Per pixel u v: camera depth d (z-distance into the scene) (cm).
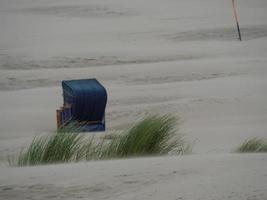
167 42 10581
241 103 6619
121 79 8219
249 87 7388
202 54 9694
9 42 10888
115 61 9375
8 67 9112
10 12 13388
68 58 9594
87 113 5581
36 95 7331
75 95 5556
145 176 2105
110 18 12575
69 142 3005
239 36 10662
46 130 5678
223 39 10700
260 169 2166
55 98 7169
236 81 7738
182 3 13838
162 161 2383
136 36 11075
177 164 2302
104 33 11356
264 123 5744
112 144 3144
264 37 10769
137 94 7256
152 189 1923
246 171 2131
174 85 7669
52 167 2381
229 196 1798
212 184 1948
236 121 5881
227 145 4516
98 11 13188
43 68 9031
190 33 11175
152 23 12088
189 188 1908
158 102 6850
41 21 12500
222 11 13012
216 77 8150
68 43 10662
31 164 2886
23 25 12225
